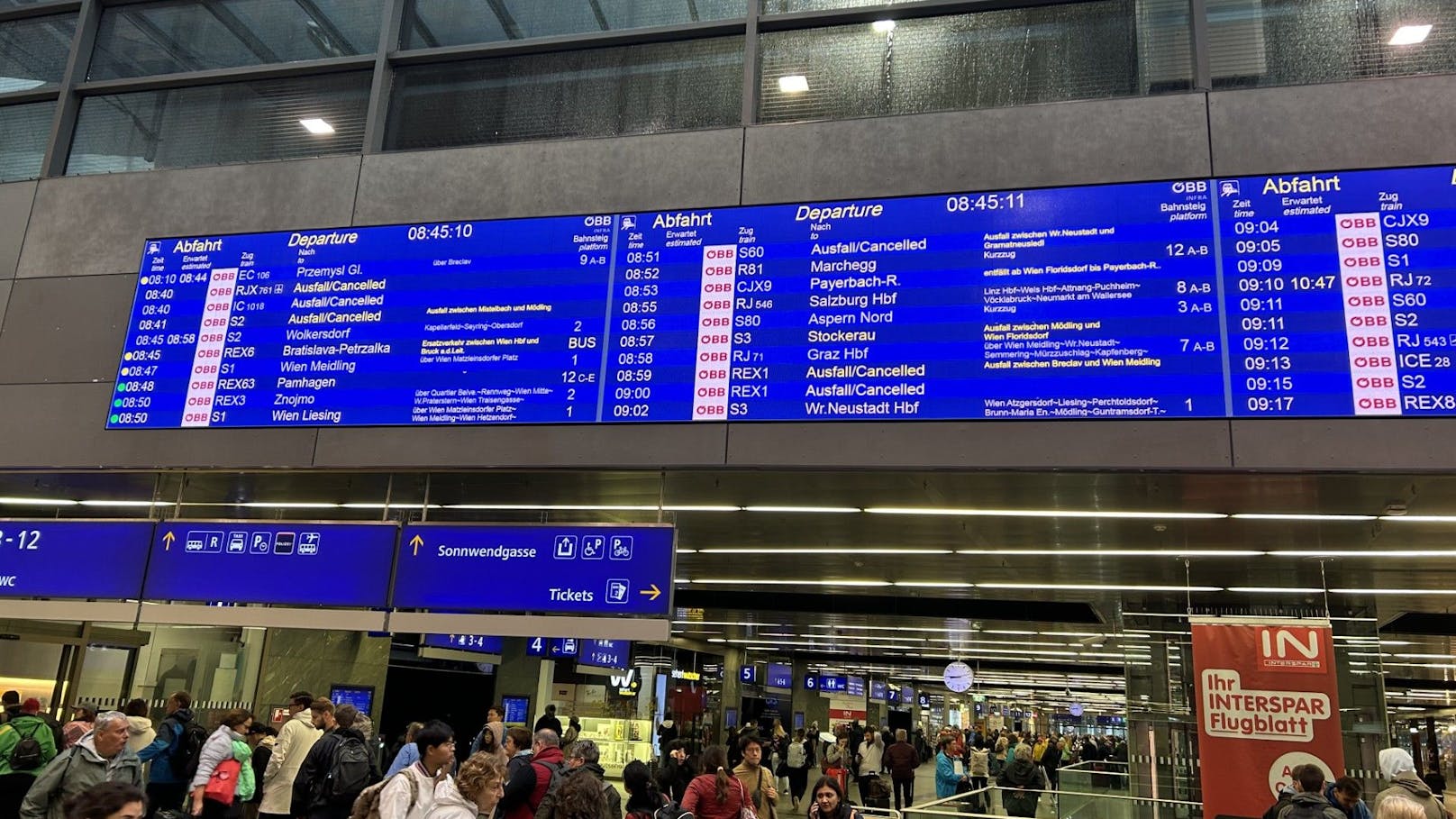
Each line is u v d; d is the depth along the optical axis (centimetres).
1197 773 1336
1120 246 857
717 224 949
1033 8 980
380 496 1041
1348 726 1303
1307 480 812
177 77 1177
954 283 881
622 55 1072
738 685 3881
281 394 995
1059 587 1605
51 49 1238
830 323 896
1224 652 1043
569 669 2241
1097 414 823
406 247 1014
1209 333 822
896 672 4938
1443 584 1333
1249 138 861
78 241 1099
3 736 775
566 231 982
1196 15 923
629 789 707
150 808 822
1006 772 1919
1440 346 785
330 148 1115
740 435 885
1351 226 821
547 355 950
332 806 744
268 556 966
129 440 1013
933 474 856
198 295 1047
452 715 2072
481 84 1100
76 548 998
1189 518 1013
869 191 925
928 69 988
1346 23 903
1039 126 908
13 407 1050
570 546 916
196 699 1483
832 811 661
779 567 1603
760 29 1038
